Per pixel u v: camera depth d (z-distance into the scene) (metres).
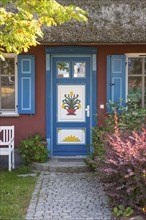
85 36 10.95
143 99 11.85
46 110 11.76
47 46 11.61
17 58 11.60
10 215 7.97
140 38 10.98
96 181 10.13
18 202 8.66
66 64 11.84
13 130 11.41
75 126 11.94
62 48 11.62
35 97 11.74
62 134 11.95
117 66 11.65
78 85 11.87
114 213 7.94
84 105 11.89
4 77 11.75
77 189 9.53
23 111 11.67
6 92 11.78
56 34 10.96
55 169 11.02
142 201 7.83
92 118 11.84
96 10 11.48
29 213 8.09
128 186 7.82
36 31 8.92
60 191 9.38
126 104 11.38
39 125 11.79
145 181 7.62
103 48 11.69
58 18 8.77
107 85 11.66
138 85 11.86
